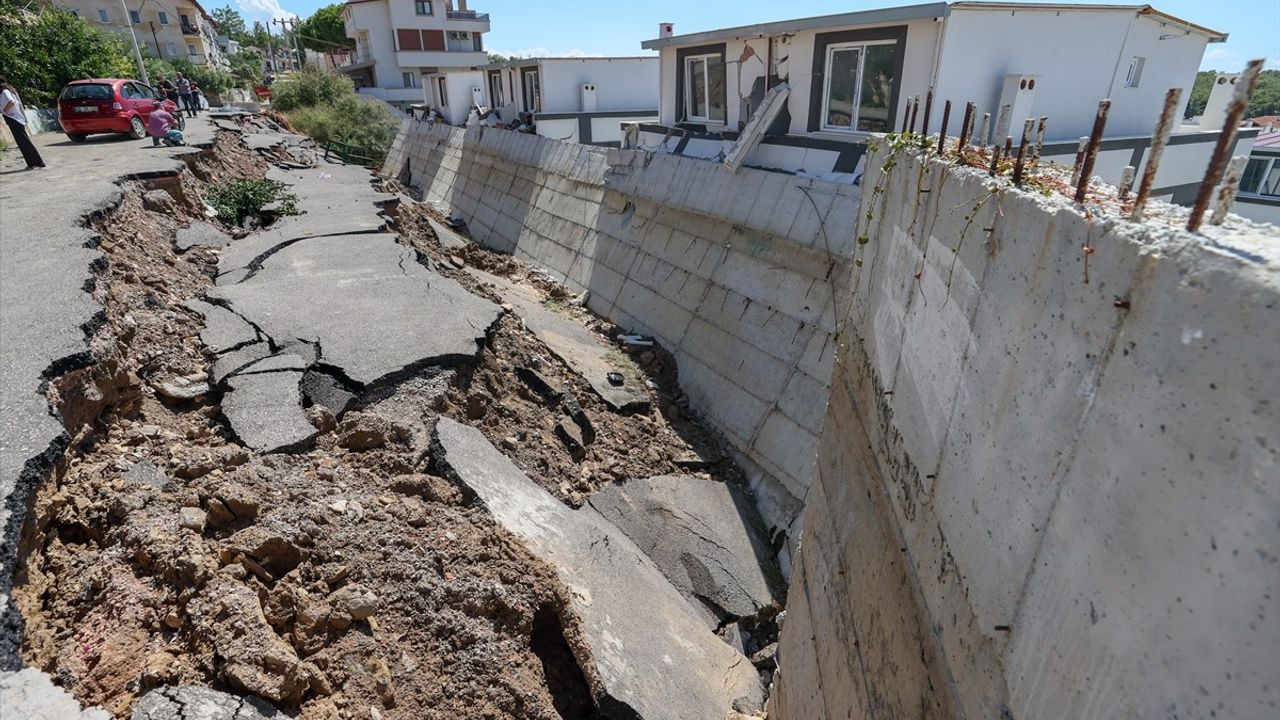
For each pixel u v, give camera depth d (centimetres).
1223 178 167
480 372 759
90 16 5044
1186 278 156
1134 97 1139
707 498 891
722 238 1192
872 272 511
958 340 303
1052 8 955
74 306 553
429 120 3127
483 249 1914
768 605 761
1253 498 135
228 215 1214
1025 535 228
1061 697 200
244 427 547
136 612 346
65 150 1462
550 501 624
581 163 1762
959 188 318
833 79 1100
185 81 2511
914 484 346
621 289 1427
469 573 459
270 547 398
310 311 779
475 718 384
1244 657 138
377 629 402
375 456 559
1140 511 169
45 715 284
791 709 523
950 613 282
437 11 5100
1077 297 203
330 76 3722
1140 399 170
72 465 426
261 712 319
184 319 708
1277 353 130
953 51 923
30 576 347
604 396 1005
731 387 1059
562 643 475
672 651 543
